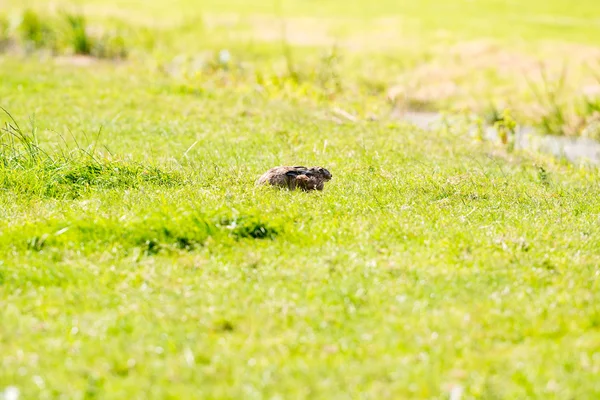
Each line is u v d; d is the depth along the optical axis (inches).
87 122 1416.1
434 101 1968.5
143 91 1729.8
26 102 1566.2
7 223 853.8
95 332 638.5
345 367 585.6
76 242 808.9
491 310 666.2
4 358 601.6
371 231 829.8
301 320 655.1
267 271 741.3
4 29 2527.1
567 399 550.3
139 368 588.7
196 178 1026.1
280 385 563.8
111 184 1002.1
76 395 553.9
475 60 2258.9
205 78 1916.8
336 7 3029.0
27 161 1053.8
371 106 1704.0
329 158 1189.1
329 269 741.9
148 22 2817.4
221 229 821.2
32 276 735.7
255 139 1306.6
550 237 828.6
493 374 579.8
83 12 2974.9
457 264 757.9
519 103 1923.0
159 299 692.7
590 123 1736.0
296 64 2210.9
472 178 1082.7
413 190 999.0
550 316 660.1
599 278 733.9
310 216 872.9
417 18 2775.6
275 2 3174.2
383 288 703.7
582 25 2593.5
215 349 614.5
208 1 3221.0
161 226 818.8
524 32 2513.5
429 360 595.2
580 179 1225.4
